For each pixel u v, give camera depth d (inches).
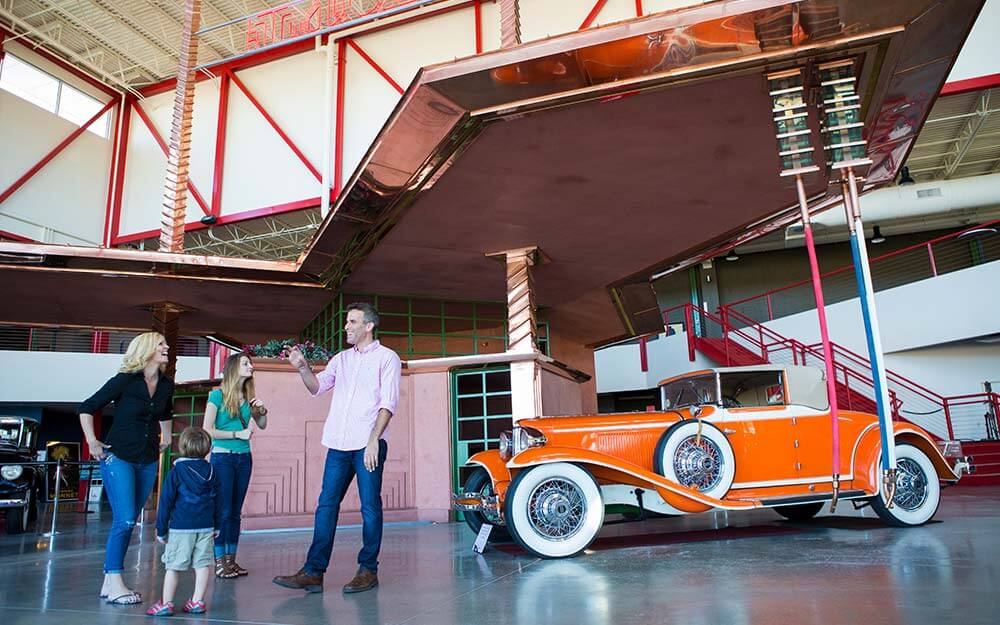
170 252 325.7
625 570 157.8
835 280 877.2
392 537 258.2
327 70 696.4
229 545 172.7
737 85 182.5
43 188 713.6
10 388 761.6
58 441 854.5
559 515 186.5
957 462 233.1
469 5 670.5
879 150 223.3
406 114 200.8
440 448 331.9
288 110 723.4
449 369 337.7
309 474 315.0
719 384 228.8
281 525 305.6
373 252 313.3
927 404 631.2
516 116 196.2
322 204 680.4
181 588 156.7
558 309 434.9
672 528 256.8
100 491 863.1
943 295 617.0
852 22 162.7
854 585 126.9
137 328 437.7
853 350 668.1
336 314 380.2
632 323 465.7
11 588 160.9
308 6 714.8
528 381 316.5
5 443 364.5
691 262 341.4
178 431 425.7
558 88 185.2
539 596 130.3
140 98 796.0
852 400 590.6
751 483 218.5
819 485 221.8
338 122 689.6
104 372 792.3
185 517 128.1
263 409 181.2
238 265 322.7
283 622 114.9
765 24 163.8
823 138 178.5
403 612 120.0
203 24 724.7
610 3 620.4
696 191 252.7
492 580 151.9
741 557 170.6
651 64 176.9
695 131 207.2
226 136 741.9
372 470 146.5
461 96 190.1
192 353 901.2
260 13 667.4
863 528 227.1
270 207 708.0
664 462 205.6
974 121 652.7
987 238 812.6
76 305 380.8
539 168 230.7
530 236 299.6
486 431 329.1
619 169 232.4
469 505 209.2
